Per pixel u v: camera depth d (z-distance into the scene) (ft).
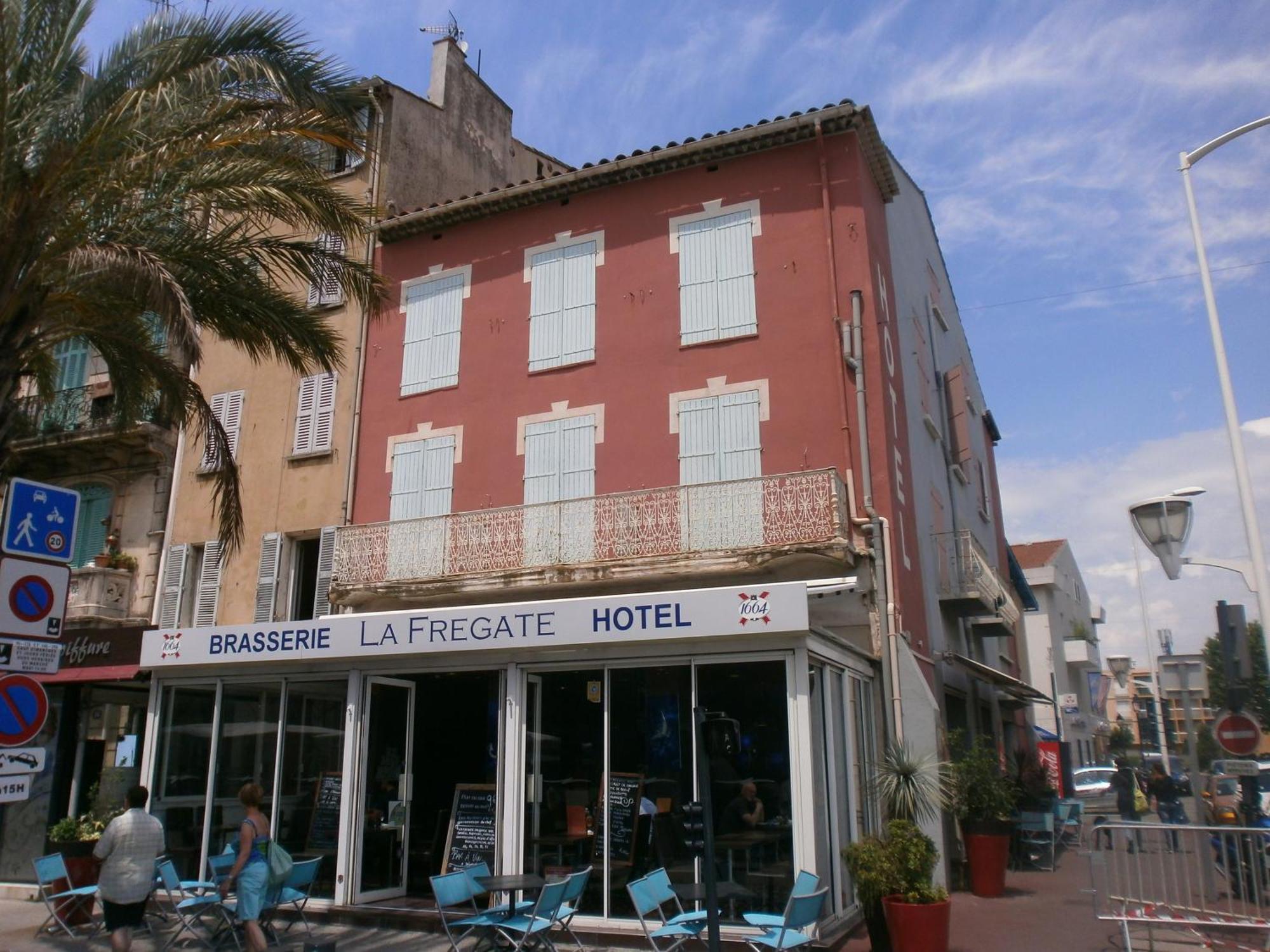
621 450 51.08
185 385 35.29
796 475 44.70
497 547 50.03
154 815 42.27
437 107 68.23
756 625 32.86
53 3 29.91
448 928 29.96
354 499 57.36
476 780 40.52
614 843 34.73
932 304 68.74
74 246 28.48
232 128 31.78
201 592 59.11
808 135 50.55
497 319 56.44
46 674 21.01
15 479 20.95
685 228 52.60
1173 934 34.06
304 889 38.63
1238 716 32.50
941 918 29.27
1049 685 117.91
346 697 39.68
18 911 43.75
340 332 60.70
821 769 34.24
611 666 36.19
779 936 27.50
